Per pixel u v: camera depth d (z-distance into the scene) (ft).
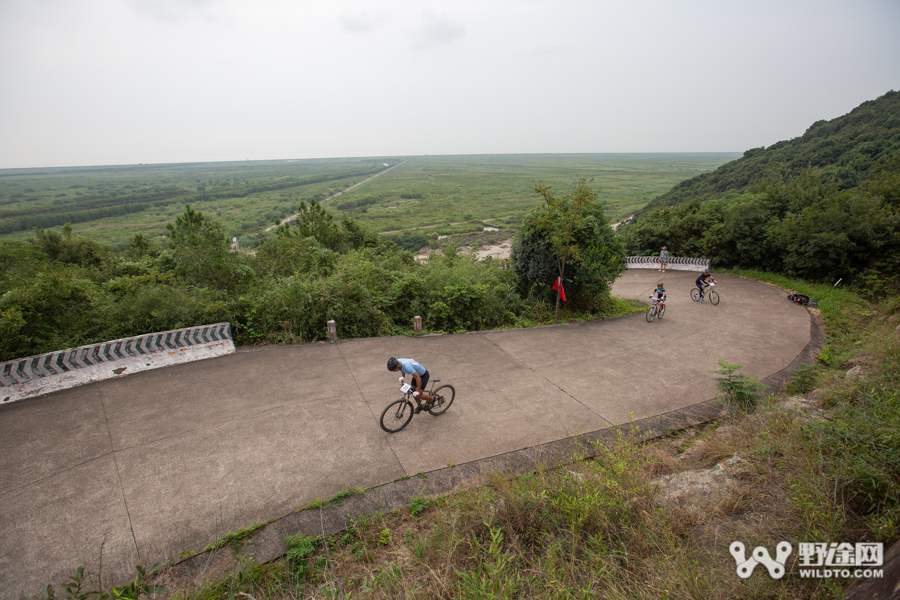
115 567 13.53
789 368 32.30
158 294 31.78
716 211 87.76
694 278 76.43
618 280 75.87
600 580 11.14
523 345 36.88
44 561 13.67
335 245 66.95
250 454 19.44
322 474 18.29
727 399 24.11
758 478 15.05
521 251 51.24
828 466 13.85
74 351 25.68
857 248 62.13
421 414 23.76
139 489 16.99
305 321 35.42
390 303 40.09
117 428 21.21
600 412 24.70
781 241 71.10
